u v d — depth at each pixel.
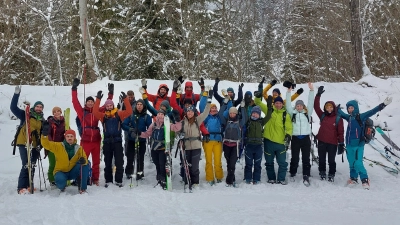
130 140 7.64
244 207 5.52
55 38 17.59
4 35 18.50
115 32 17.81
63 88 12.59
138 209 5.36
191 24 20.34
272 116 7.78
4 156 8.91
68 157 6.58
